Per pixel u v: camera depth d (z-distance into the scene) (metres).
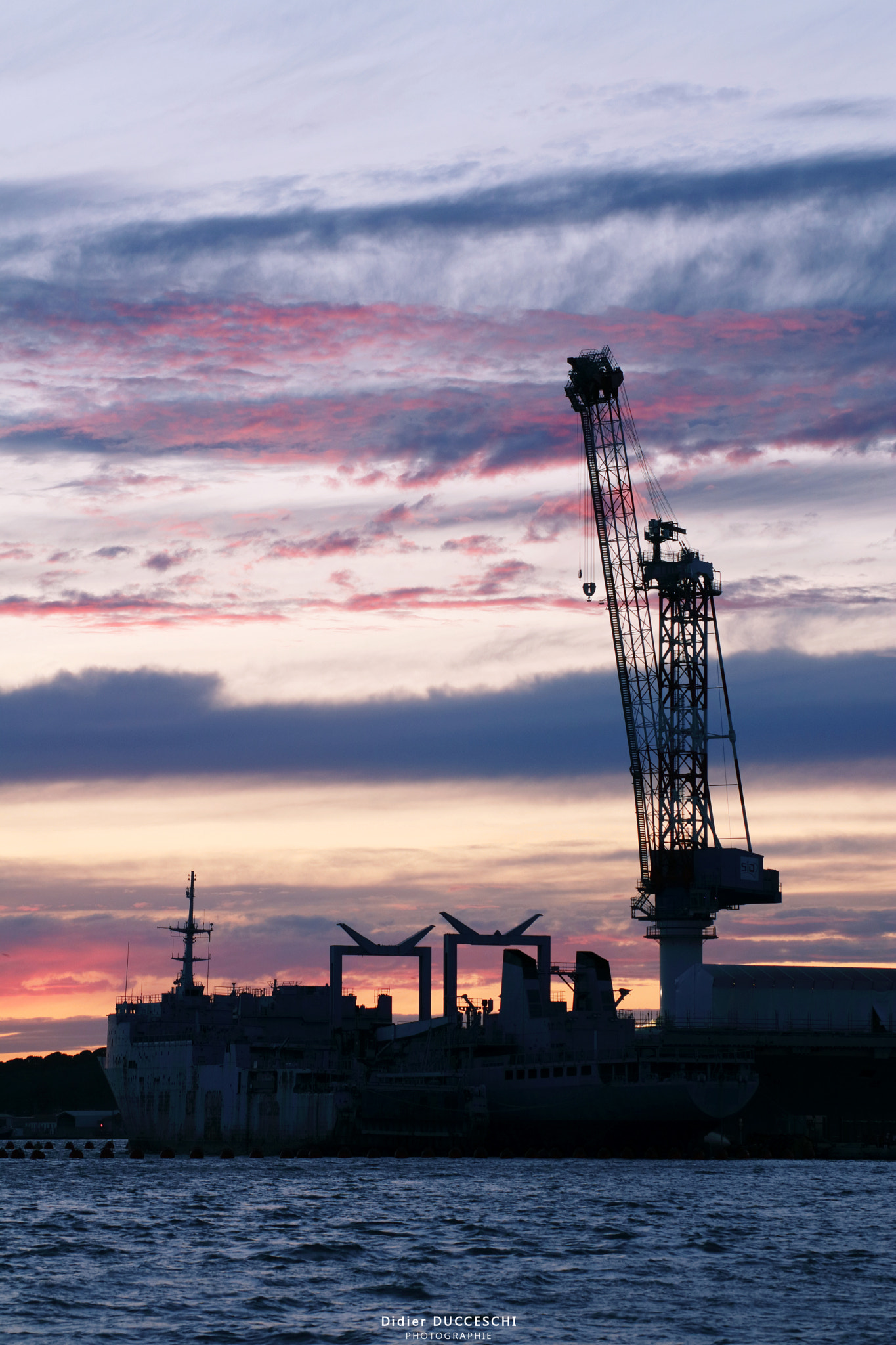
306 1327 77.88
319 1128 198.38
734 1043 189.50
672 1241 105.44
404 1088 193.62
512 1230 111.25
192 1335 76.12
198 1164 193.00
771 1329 77.00
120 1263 98.31
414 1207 127.69
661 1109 172.88
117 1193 147.88
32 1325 78.62
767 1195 134.62
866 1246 102.88
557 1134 186.00
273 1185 152.75
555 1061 187.75
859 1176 157.50
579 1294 86.06
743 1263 96.19
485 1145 189.62
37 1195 147.25
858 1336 75.38
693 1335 75.75
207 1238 109.88
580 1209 124.12
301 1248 103.62
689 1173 160.38
